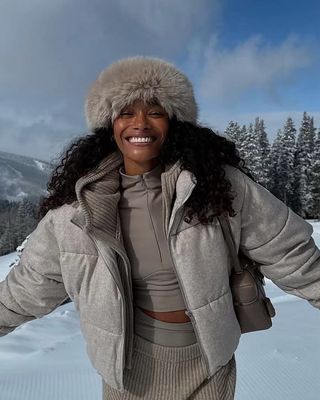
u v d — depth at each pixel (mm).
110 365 1706
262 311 1773
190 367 1757
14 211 76125
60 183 1732
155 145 1639
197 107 1749
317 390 3537
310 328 5457
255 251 1754
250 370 4074
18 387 3863
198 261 1619
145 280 1734
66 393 3711
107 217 1652
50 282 1839
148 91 1567
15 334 5730
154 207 1695
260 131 51312
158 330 1738
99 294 1658
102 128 1770
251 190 1686
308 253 1758
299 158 48812
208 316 1645
